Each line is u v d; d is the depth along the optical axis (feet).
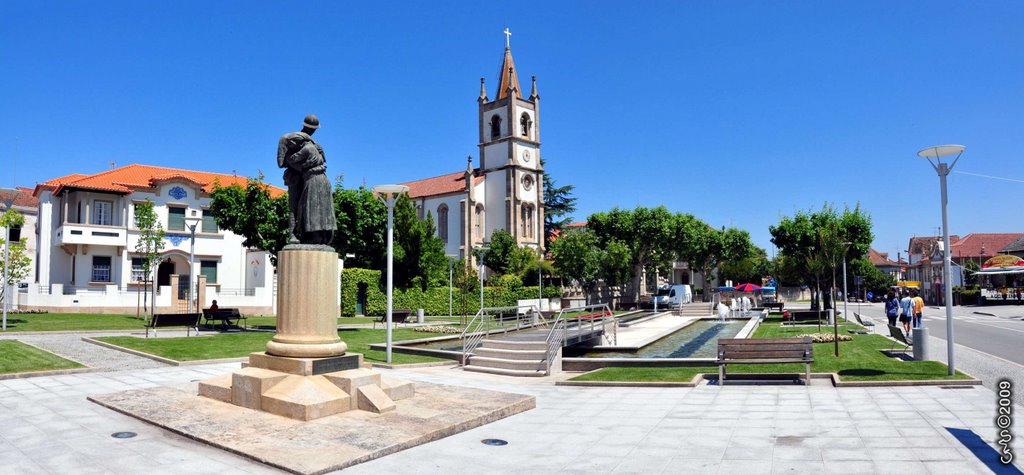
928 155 48.75
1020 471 24.48
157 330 92.12
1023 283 263.90
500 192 233.55
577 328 79.15
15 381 46.91
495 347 63.31
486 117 241.76
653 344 84.84
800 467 25.63
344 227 105.19
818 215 138.82
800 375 49.14
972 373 51.62
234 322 115.24
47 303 127.13
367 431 30.17
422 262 158.30
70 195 138.41
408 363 61.11
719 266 281.13
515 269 198.59
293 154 37.65
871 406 37.58
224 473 24.63
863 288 334.24
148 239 121.39
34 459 26.21
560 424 34.19
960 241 313.12
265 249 98.48
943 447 28.07
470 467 26.04
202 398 37.63
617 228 214.28
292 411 32.60
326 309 36.81
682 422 34.45
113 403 36.24
